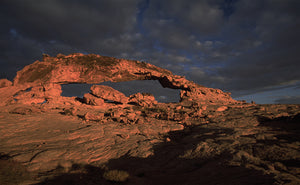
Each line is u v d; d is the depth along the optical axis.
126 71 49.69
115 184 6.90
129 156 11.31
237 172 6.56
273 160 8.18
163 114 26.23
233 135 13.34
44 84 37.88
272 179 5.00
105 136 15.21
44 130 15.18
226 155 9.25
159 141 14.83
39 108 27.06
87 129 16.42
